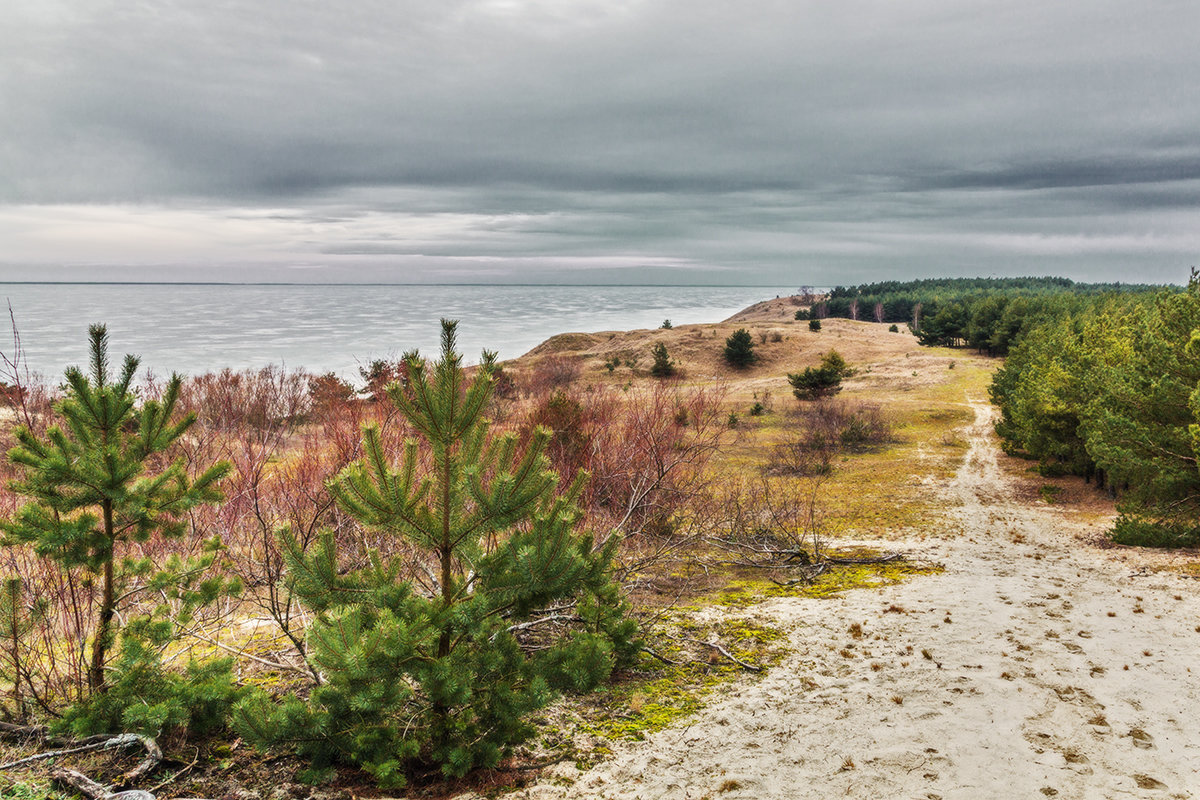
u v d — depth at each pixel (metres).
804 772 4.79
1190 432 11.53
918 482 24.48
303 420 13.41
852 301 188.25
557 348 93.88
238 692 4.79
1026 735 5.32
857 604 9.09
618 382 61.22
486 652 4.33
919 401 47.94
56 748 4.54
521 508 4.52
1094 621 8.35
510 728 4.52
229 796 4.19
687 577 10.51
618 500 10.83
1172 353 13.52
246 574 7.16
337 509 7.64
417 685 5.37
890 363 69.88
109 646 4.76
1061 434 23.28
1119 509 14.39
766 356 76.81
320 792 4.31
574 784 4.59
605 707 5.81
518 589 4.44
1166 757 4.95
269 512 7.75
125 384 4.73
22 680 5.19
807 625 8.13
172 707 4.41
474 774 4.67
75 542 4.48
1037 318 69.19
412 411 4.44
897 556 12.84
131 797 3.90
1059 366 24.30
